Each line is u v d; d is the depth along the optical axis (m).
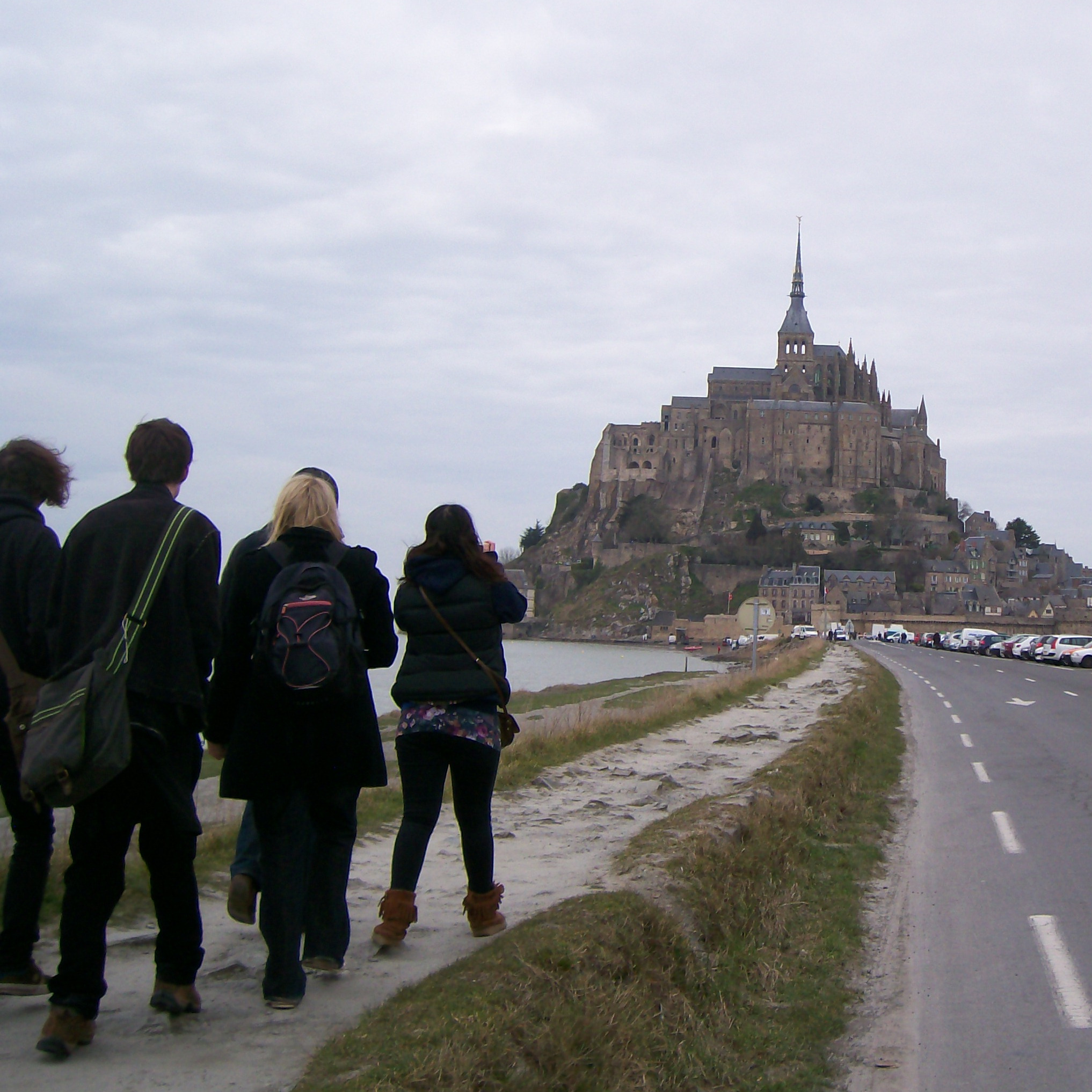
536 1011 5.48
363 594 6.12
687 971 6.89
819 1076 6.04
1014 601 190.12
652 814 11.75
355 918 7.59
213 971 6.32
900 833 12.50
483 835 6.91
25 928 5.89
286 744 5.78
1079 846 11.30
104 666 5.16
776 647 102.50
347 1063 4.83
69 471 6.45
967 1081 5.91
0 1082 4.72
